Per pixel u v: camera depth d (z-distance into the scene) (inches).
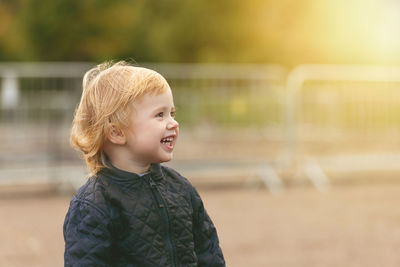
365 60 1088.2
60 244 238.4
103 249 91.9
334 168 410.6
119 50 1151.0
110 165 97.0
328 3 1094.4
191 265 98.7
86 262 90.9
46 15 1120.2
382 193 364.8
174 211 98.2
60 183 376.2
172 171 104.1
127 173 96.2
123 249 94.3
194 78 415.5
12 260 214.7
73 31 1126.4
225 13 1132.5
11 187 381.7
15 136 420.5
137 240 94.0
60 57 1149.7
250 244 237.3
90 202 93.4
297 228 266.5
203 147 436.8
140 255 93.9
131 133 96.7
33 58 1147.3
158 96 97.2
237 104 424.8
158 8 1182.3
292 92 383.9
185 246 98.3
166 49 1159.6
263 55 1115.3
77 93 394.9
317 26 1103.0
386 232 259.4
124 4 1151.0
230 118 429.1
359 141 398.6
